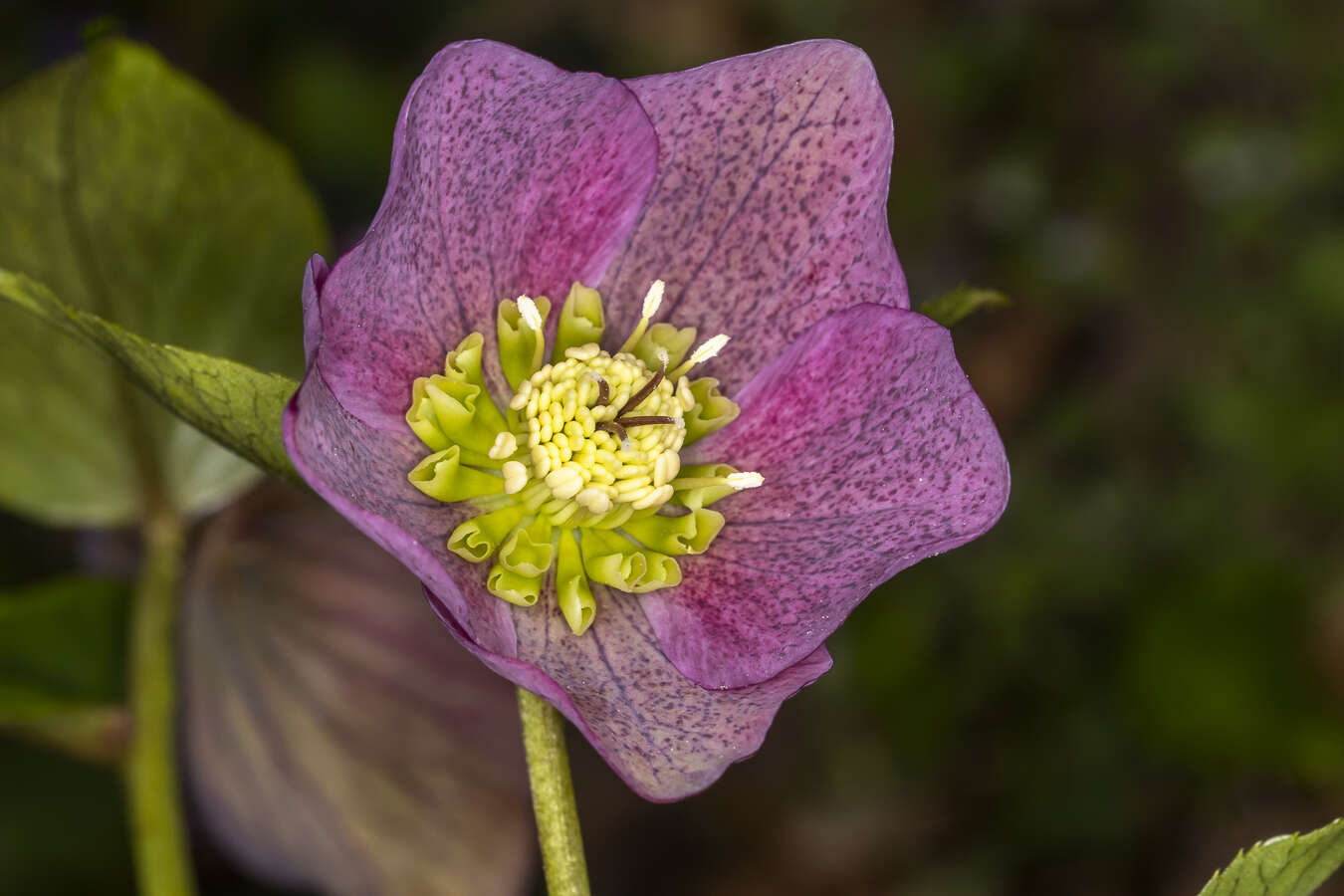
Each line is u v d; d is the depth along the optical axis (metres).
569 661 0.36
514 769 0.40
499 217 0.36
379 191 0.69
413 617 0.40
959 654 0.65
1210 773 0.62
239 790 0.41
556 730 0.35
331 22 0.71
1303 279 0.68
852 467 0.36
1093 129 0.74
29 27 0.64
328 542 0.40
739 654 0.36
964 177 0.75
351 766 0.41
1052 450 0.68
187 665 0.41
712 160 0.36
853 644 0.65
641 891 0.61
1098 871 0.64
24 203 0.38
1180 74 0.74
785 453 0.36
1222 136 0.71
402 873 0.41
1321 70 0.72
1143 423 0.68
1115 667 0.64
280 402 0.34
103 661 0.40
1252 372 0.68
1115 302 0.71
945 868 0.64
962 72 0.76
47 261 0.38
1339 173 0.70
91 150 0.38
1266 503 0.65
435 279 0.36
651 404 0.36
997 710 0.65
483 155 0.36
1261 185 0.71
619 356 0.37
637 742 0.35
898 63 0.77
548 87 0.35
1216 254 0.70
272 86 0.69
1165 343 0.69
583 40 0.76
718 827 0.64
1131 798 0.64
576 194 0.36
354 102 0.70
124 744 0.39
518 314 0.37
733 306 0.37
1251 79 0.73
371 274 0.35
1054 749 0.64
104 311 0.39
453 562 0.36
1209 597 0.63
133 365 0.35
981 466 0.35
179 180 0.38
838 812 0.65
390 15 0.73
